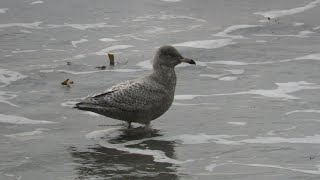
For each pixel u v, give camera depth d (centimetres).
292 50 1775
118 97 1233
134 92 1241
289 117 1298
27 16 2092
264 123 1269
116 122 1306
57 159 1104
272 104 1377
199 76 1589
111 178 1019
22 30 1959
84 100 1243
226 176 1025
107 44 1852
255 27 1997
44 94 1458
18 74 1588
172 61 1273
